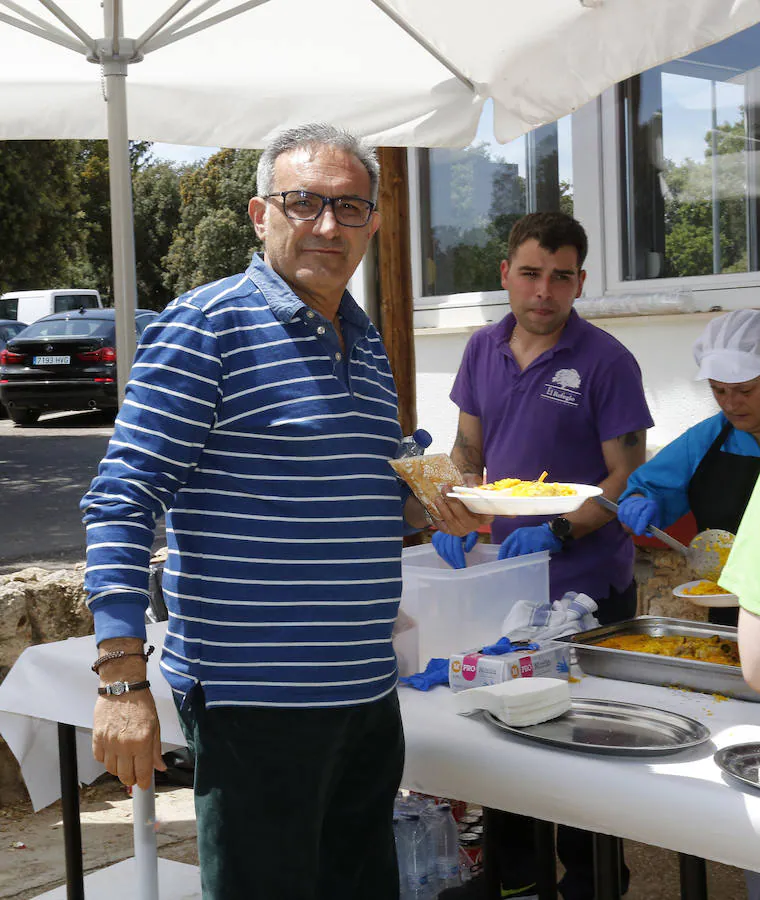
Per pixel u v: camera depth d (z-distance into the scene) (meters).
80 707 2.28
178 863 3.00
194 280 30.62
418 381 5.51
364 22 2.91
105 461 1.61
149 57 3.12
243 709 1.63
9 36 2.93
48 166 17.75
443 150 5.33
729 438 2.71
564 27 2.65
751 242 4.25
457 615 2.25
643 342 4.55
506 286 2.94
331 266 1.69
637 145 4.58
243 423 1.64
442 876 2.58
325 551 1.66
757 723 1.83
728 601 2.24
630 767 1.61
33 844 3.40
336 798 1.80
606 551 2.83
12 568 6.78
